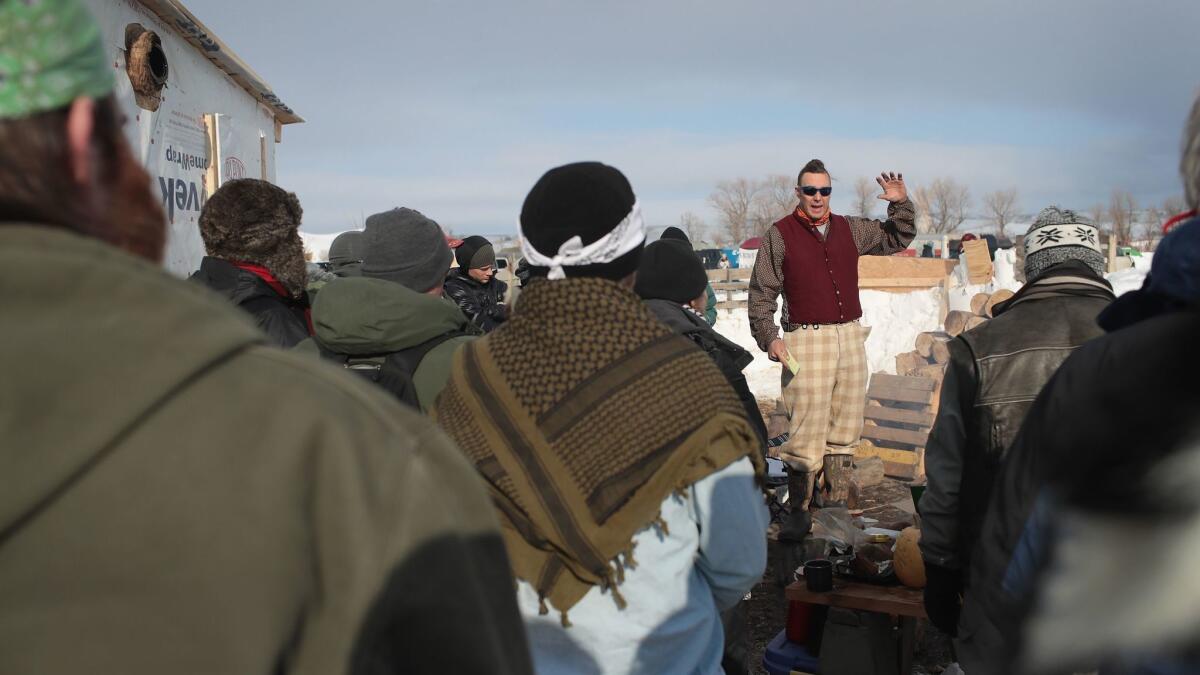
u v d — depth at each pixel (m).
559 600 1.76
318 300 2.71
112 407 0.75
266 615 0.79
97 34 0.86
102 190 0.86
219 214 3.07
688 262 3.74
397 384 2.62
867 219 5.85
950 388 2.85
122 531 0.75
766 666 4.05
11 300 0.75
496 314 6.82
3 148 0.79
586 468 1.74
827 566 3.90
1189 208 1.42
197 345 0.80
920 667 4.19
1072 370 1.36
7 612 0.73
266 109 8.05
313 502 0.84
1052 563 1.30
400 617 0.88
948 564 2.87
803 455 5.60
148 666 0.74
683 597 1.84
